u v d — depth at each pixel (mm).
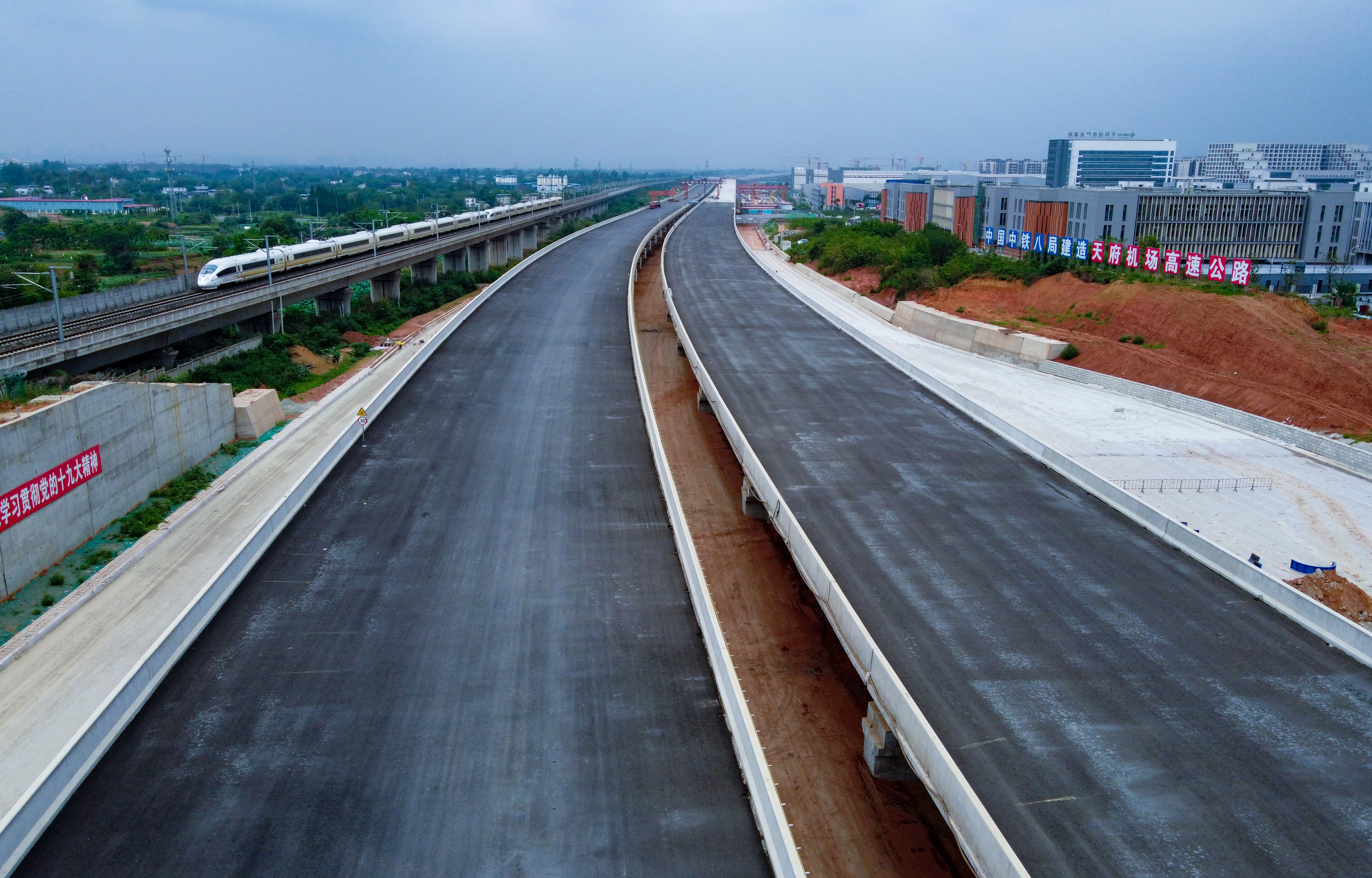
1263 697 15289
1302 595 17953
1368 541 25547
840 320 51750
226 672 17219
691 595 20797
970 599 18625
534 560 22547
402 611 19797
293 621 19203
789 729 18141
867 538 21688
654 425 31188
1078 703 15000
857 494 24703
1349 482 30297
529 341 48969
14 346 35906
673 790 14461
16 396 32500
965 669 15977
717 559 25562
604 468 29531
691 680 17609
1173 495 28750
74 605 20703
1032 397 41625
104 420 27453
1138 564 20500
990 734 14117
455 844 13109
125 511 28641
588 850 13102
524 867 12734
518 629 19203
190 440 32906
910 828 15461
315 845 12961
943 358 51219
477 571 21875
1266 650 16828
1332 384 40281
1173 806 12617
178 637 17594
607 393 39156
